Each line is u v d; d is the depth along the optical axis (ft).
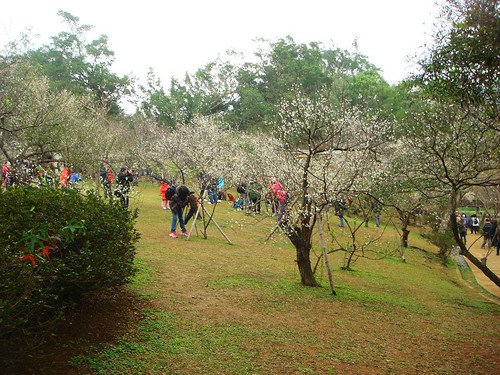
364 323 24.18
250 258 38.06
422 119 34.04
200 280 28.37
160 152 74.08
